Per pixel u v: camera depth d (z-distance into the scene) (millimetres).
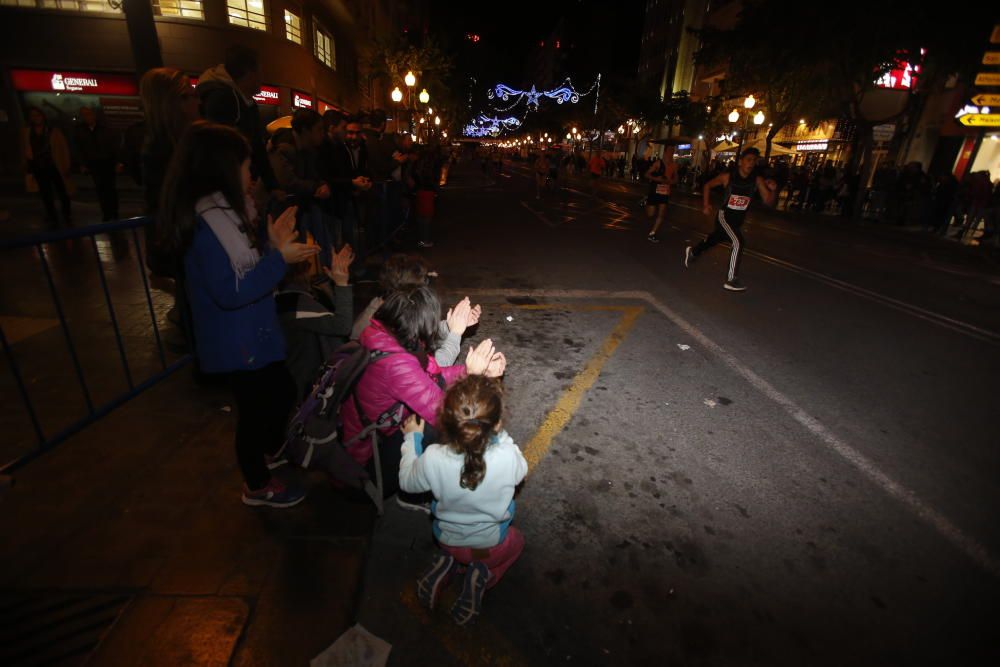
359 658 1787
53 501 2389
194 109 3025
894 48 16219
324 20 23062
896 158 21750
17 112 16562
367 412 2223
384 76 25719
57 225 8867
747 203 6895
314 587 2041
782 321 5812
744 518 2613
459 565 2057
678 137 43844
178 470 2646
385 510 2504
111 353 3908
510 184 28516
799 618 2068
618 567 2275
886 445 3369
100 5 16109
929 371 4641
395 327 2146
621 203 19344
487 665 1812
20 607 1881
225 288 1854
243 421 2213
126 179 14789
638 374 4227
